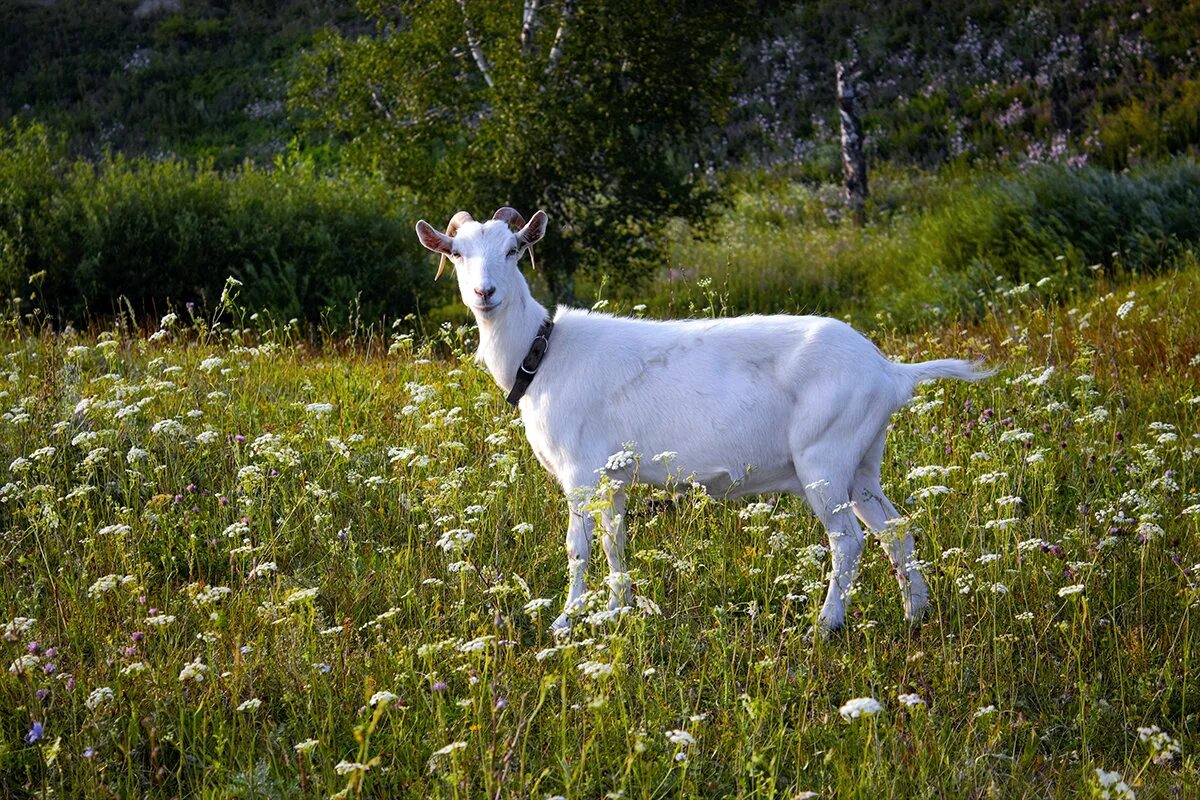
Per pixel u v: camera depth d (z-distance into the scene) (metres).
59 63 28.23
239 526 4.72
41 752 3.87
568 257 14.52
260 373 7.92
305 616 4.55
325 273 13.46
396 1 15.46
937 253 14.95
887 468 6.34
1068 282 12.49
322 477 6.13
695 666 4.60
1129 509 5.59
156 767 3.82
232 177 15.62
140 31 29.75
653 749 3.86
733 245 18.27
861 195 20.95
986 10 26.41
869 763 3.62
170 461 6.22
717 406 4.97
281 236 13.66
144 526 5.36
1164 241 12.66
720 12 14.73
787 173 23.59
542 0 14.85
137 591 4.57
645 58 14.15
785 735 3.98
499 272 4.98
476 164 14.04
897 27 27.22
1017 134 22.25
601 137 14.01
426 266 14.45
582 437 5.08
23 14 30.14
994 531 5.11
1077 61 23.52
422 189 14.51
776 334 5.03
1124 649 4.65
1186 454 6.08
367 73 14.68
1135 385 7.68
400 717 4.03
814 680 4.27
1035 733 4.14
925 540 5.31
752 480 5.13
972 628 4.58
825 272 16.47
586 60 13.99
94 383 6.95
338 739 4.05
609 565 4.93
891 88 25.56
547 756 3.94
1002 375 7.86
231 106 26.55
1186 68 21.62
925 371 5.11
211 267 13.41
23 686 4.15
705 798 3.75
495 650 3.98
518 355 5.12
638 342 5.12
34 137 16.50
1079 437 6.61
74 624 4.59
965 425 6.72
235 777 3.77
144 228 13.38
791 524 5.67
